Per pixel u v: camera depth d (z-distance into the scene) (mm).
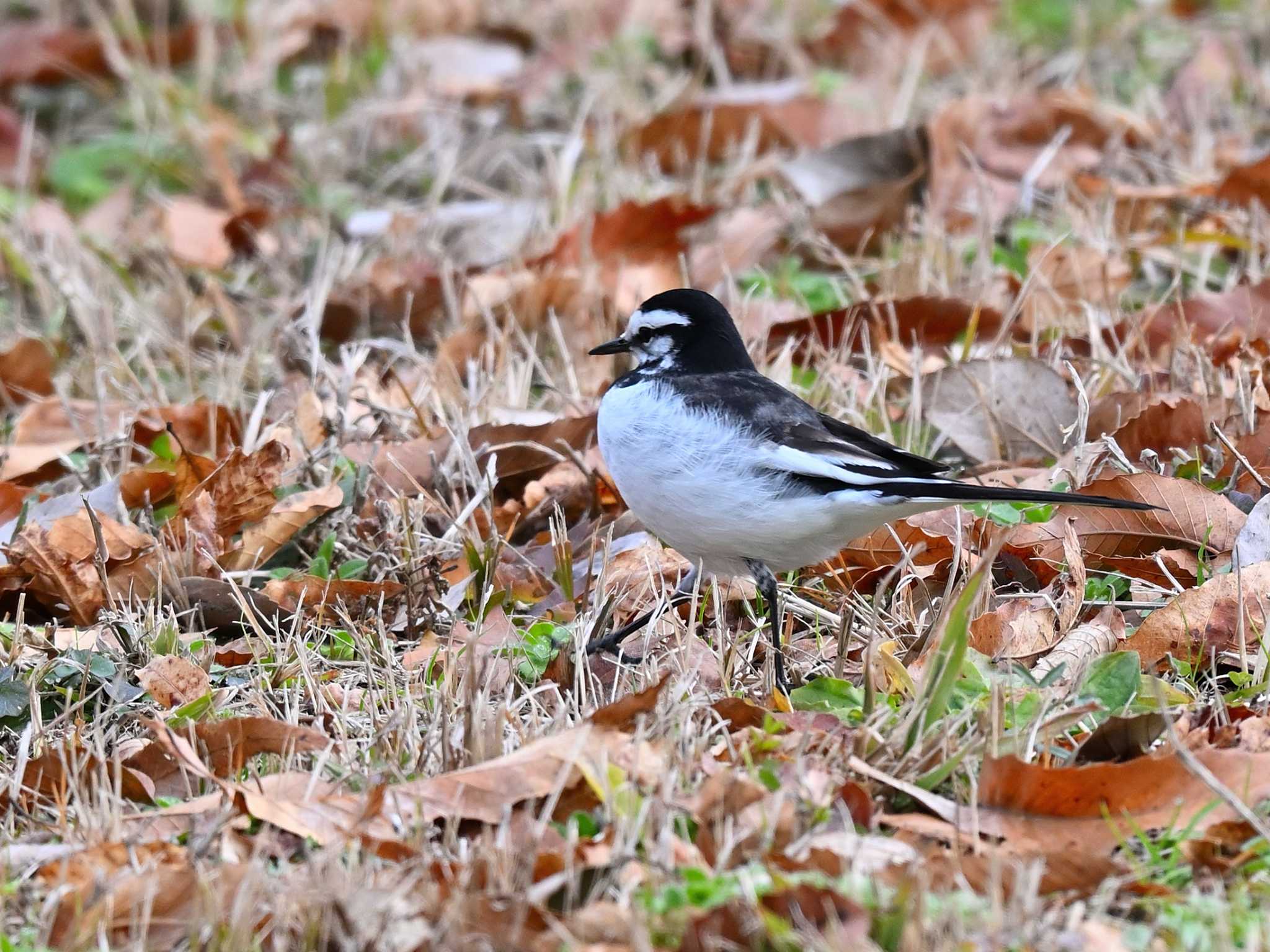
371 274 14461
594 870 6613
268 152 17672
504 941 6211
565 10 20094
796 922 6195
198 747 7918
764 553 9031
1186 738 7781
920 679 8266
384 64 19234
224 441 12258
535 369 13461
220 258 15359
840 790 7164
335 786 7535
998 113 16141
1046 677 8312
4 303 15172
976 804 7168
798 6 20234
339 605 9812
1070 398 11438
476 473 10703
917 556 10031
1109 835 7074
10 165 17719
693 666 8703
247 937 6262
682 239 15016
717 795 6949
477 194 16891
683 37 19531
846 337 12641
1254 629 8875
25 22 20344
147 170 17609
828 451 8758
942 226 14523
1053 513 10258
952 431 11531
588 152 17125
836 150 15375
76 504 10844
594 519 11039
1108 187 15078
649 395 9086
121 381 13430
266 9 20344
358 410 12320
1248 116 17078
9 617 9984
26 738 7984
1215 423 10961
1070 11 19922
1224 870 6754
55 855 6988
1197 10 20109
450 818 7062
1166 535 9812
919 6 19375
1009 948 6066
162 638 9164
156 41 19719
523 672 8914
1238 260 14258
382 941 6230
